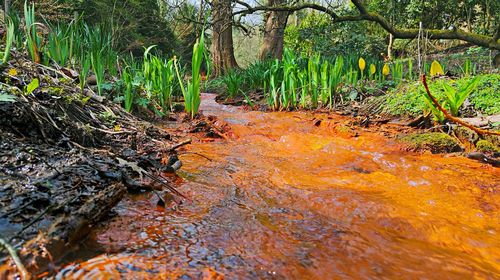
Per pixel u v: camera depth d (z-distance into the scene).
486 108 3.30
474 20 12.52
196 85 3.34
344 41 12.19
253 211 1.25
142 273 0.81
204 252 0.94
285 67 4.66
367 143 2.51
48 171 1.19
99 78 2.84
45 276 0.75
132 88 3.19
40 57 2.75
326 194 1.46
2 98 1.32
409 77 5.27
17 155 1.23
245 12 8.07
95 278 0.77
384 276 0.89
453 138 2.49
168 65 3.78
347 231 1.13
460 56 9.13
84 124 1.94
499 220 1.27
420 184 1.64
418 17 12.41
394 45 13.91
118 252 0.89
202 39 3.29
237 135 2.74
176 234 1.02
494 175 1.80
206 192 1.40
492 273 0.93
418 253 1.02
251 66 7.90
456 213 1.32
